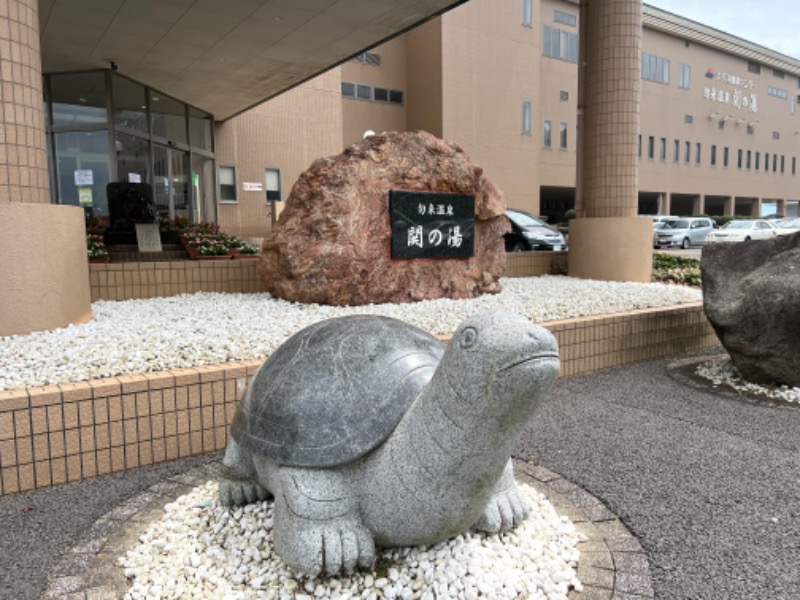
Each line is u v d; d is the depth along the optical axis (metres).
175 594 2.12
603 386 5.04
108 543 2.50
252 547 2.33
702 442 3.72
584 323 5.41
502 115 22.17
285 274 5.71
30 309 4.06
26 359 3.52
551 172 25.08
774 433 3.89
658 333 6.09
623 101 8.38
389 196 5.81
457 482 1.86
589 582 2.23
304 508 1.99
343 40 9.72
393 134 6.12
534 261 9.15
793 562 2.41
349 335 2.23
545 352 1.67
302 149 16.69
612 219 8.28
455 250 6.30
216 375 3.59
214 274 6.68
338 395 2.02
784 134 36.09
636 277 8.38
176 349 3.86
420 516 1.94
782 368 4.75
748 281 4.91
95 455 3.26
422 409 1.87
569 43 25.08
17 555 2.48
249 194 15.97
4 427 3.01
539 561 2.29
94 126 11.65
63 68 11.16
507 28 21.97
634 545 2.50
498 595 2.07
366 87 21.23
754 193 34.66
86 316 4.68
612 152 8.47
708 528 2.67
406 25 9.16
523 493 2.88
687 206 37.12
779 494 3.00
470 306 5.76
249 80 11.84
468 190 6.36
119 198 11.34
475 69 21.22
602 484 3.11
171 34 9.42
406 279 6.00
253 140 15.92
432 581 2.10
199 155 14.64
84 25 9.02
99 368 3.46
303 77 11.67
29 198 4.17
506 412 1.72
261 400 2.17
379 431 1.96
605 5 8.30
